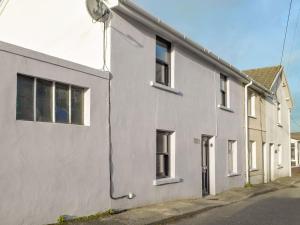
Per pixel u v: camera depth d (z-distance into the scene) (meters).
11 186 7.98
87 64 11.37
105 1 10.98
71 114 9.68
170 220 10.60
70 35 11.88
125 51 11.57
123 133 11.27
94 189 10.07
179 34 13.73
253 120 23.12
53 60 9.07
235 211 12.66
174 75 14.13
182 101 14.59
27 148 8.34
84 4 11.66
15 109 8.15
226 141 18.62
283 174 30.66
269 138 26.47
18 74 8.38
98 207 10.20
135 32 12.04
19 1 13.41
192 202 13.83
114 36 11.17
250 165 22.45
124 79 11.43
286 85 31.38
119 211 10.78
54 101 9.19
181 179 14.25
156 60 13.41
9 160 7.97
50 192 8.81
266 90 24.88
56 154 9.02
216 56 16.77
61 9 12.22
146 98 12.43
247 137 21.58
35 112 8.69
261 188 20.64
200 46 15.26
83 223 9.19
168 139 13.97
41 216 8.58
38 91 8.84
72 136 9.48
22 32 13.26
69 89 9.64
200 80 16.12
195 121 15.54
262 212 12.47
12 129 8.06
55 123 9.05
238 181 20.00
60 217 9.02
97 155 10.23
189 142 15.00
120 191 11.02
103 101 10.55
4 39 13.65
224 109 18.48
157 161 13.27
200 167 15.75
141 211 11.21
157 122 12.93
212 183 17.08
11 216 7.95
